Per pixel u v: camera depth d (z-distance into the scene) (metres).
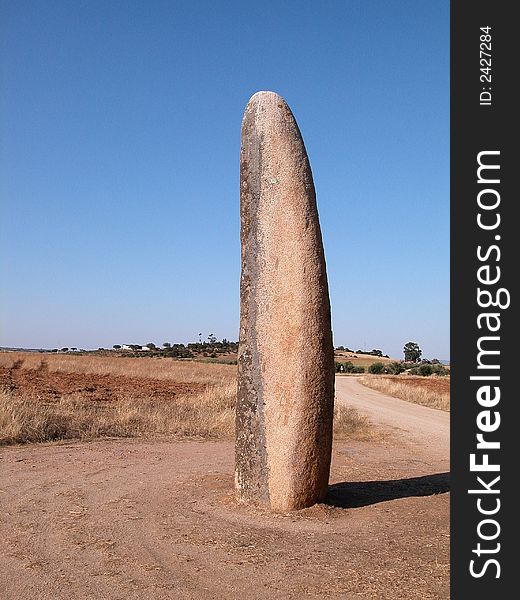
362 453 12.94
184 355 99.62
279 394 6.93
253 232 7.17
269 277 7.04
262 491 7.00
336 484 8.97
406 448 14.26
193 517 6.77
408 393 36.69
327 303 7.08
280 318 6.96
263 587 4.91
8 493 7.80
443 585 5.01
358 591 4.86
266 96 7.36
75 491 7.95
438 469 10.87
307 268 6.96
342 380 59.22
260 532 6.25
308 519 6.68
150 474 9.19
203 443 12.99
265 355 7.02
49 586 4.89
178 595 4.75
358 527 6.49
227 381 35.81
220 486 8.30
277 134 7.18
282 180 7.09
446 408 28.91
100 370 40.78
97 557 5.54
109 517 6.76
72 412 15.14
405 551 5.78
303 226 7.00
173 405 18.89
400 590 4.89
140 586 4.91
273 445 6.94
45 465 9.70
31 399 17.59
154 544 5.88
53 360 49.12
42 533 6.19
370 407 27.47
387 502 7.64
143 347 116.06
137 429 14.33
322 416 6.97
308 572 5.22
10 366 40.19
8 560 5.44
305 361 6.88
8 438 11.81
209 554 5.62
